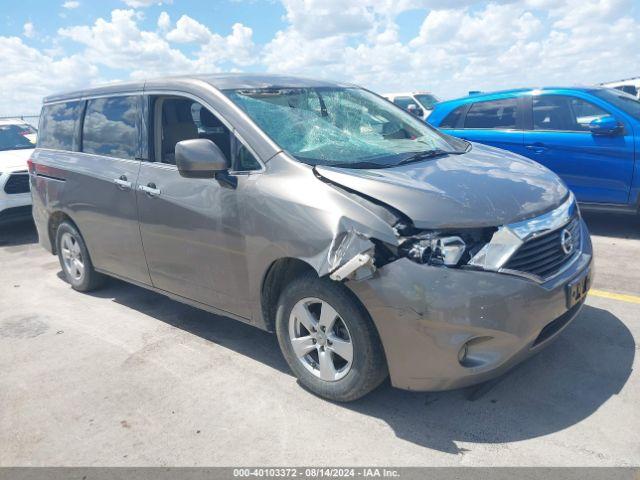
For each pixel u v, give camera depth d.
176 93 3.94
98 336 4.38
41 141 5.49
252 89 3.81
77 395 3.50
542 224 2.93
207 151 3.30
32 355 4.12
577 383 3.22
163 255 4.01
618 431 2.78
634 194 5.96
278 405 3.22
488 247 2.74
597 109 6.16
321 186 3.04
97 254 4.85
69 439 3.04
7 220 7.71
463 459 2.66
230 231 3.40
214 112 3.63
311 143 3.47
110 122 4.55
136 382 3.60
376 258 2.74
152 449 2.91
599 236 6.24
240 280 3.46
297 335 3.29
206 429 3.04
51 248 5.65
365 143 3.68
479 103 7.15
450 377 2.74
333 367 3.12
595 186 6.20
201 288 3.80
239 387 3.45
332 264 2.84
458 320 2.64
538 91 6.64
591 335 3.78
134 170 4.17
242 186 3.33
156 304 5.00
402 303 2.68
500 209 2.87
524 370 3.39
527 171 3.51
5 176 7.62
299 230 3.02
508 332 2.69
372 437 2.87
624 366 3.37
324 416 3.08
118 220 4.34
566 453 2.65
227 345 4.06
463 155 3.80
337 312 2.97
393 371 2.84
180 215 3.73
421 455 2.71
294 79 4.23
